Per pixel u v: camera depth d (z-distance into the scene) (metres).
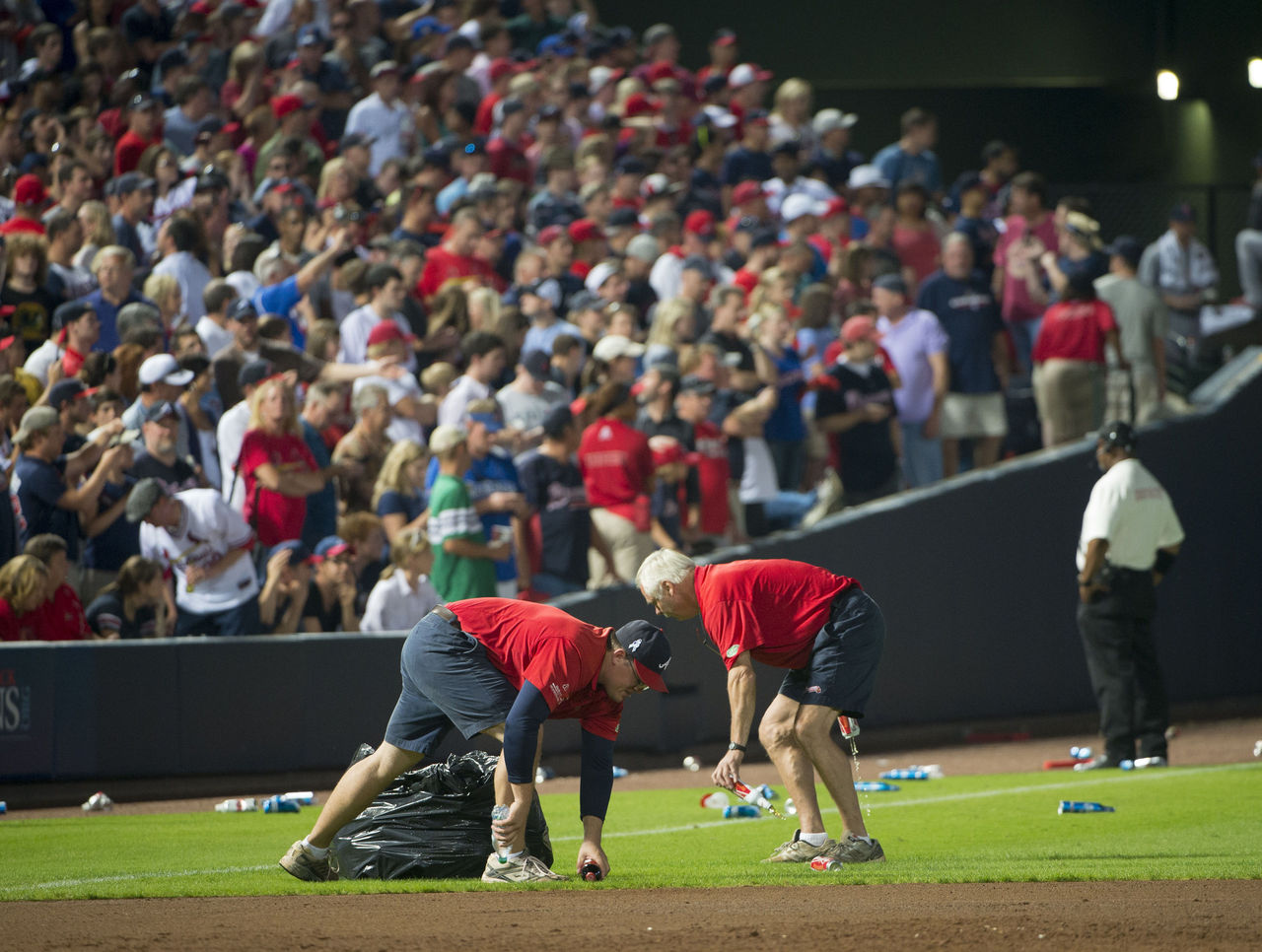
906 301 54.78
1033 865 22.23
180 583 36.88
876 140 84.06
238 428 38.41
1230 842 25.52
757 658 22.83
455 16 65.00
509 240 51.59
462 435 38.62
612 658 20.25
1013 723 49.78
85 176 44.69
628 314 46.78
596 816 20.97
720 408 46.16
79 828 29.75
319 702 37.62
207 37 56.50
